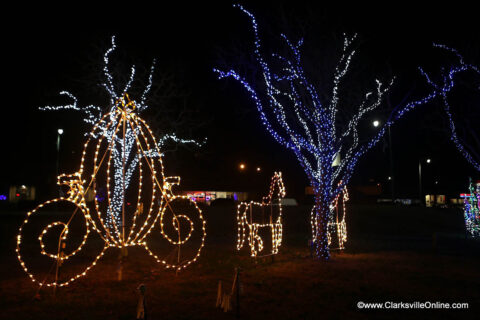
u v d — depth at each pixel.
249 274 9.72
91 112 17.77
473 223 20.11
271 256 12.76
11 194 48.91
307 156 15.98
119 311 6.67
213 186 52.12
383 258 12.54
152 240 17.14
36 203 36.62
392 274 9.84
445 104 17.03
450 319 6.48
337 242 17.69
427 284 8.76
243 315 6.50
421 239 19.22
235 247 15.16
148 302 7.18
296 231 22.58
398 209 29.28
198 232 21.36
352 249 15.04
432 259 12.36
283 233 21.42
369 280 9.11
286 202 41.47
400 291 8.11
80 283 8.66
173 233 20.52
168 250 14.09
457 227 25.75
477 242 17.91
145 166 27.91
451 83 13.41
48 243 15.74
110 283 8.67
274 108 12.68
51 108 16.72
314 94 12.27
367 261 11.88
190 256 12.73
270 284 8.62
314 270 10.30
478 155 17.89
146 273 9.72
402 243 17.34
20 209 36.69
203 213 27.77
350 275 9.67
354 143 13.17
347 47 12.87
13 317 6.37
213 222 25.12
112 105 16.22
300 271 10.15
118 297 7.53
